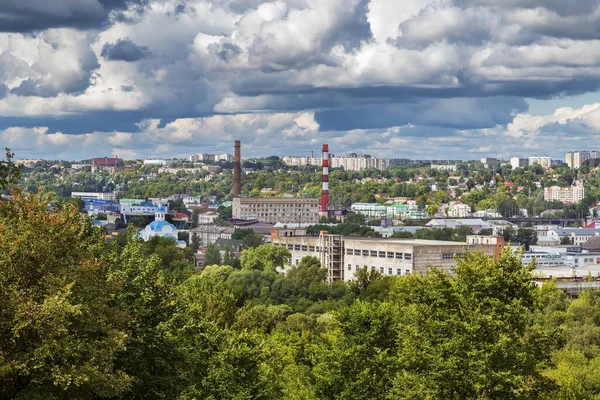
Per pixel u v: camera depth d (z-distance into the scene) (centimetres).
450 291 9794
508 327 9288
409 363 9525
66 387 6912
